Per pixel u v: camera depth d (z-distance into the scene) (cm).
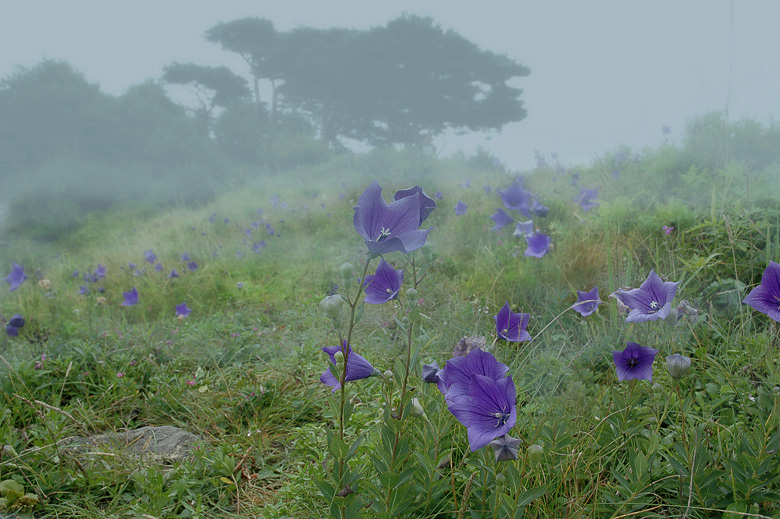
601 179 806
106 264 930
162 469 273
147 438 304
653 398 232
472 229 668
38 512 241
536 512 185
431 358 344
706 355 283
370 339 417
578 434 224
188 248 955
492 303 423
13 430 290
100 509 246
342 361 161
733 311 351
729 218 436
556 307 396
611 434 225
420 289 483
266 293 637
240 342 434
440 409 198
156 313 639
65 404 357
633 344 217
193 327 500
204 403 349
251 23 4403
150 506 236
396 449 172
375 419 266
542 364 297
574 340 358
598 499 204
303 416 327
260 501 250
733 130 739
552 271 448
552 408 233
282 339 456
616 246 458
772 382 238
